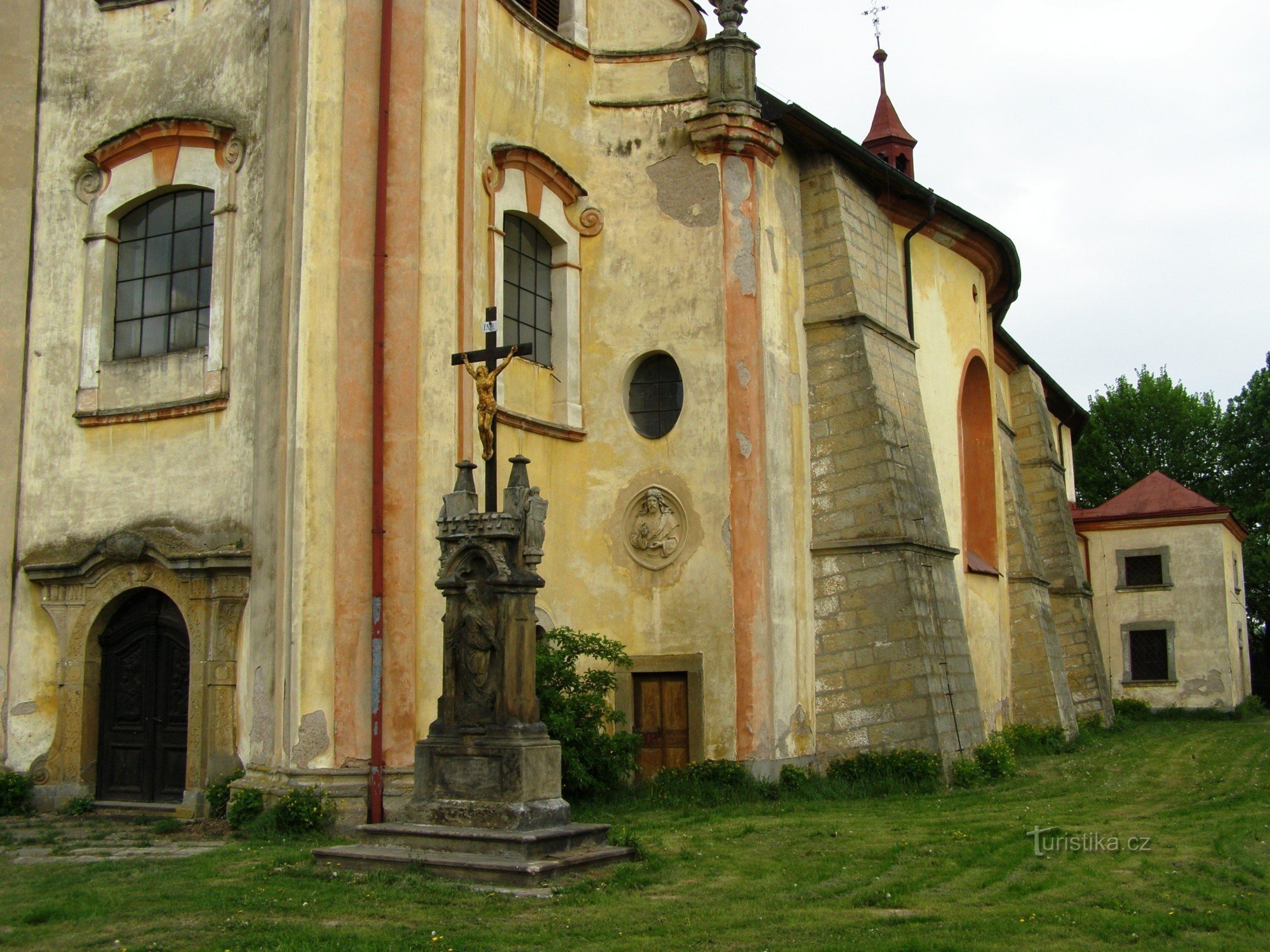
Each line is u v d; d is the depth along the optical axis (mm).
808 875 10484
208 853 11797
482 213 16078
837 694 18000
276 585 13828
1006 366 32781
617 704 17156
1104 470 52531
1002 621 25453
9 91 17234
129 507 15836
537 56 17422
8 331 16828
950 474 23219
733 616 16953
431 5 14945
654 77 18312
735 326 17484
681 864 10898
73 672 15812
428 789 10977
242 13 15953
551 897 9367
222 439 15258
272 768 13578
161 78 16609
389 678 13547
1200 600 39875
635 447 17719
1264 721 36812
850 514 18422
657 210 18031
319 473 13672
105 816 15148
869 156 19656
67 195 17000
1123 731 30891
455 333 14664
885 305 20281
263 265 14719
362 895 9414
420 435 14094
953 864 10961
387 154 14383
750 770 16578
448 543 11281
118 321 16625
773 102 18422
